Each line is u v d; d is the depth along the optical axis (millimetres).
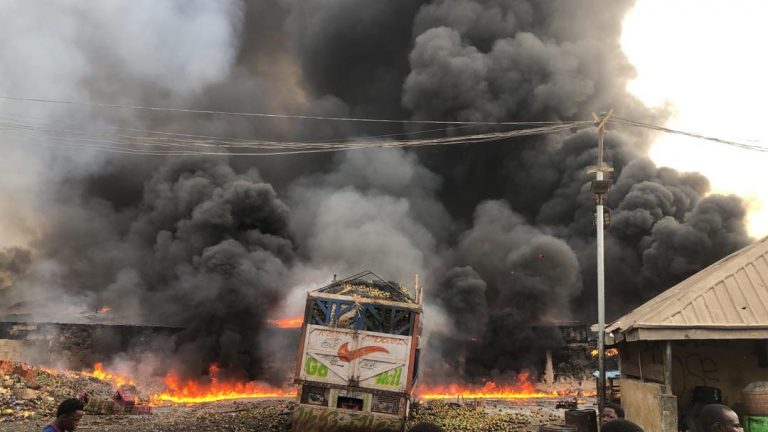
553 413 18141
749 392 7555
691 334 7848
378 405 10562
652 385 8883
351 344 10836
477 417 15422
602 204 14008
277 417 13586
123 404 15227
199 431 11852
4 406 13531
